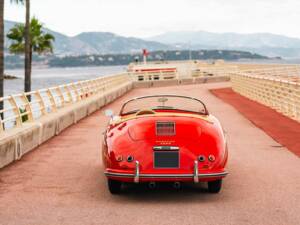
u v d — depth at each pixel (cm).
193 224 546
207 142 643
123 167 627
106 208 619
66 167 895
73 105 1764
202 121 689
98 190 720
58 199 666
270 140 1205
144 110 734
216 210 604
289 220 558
